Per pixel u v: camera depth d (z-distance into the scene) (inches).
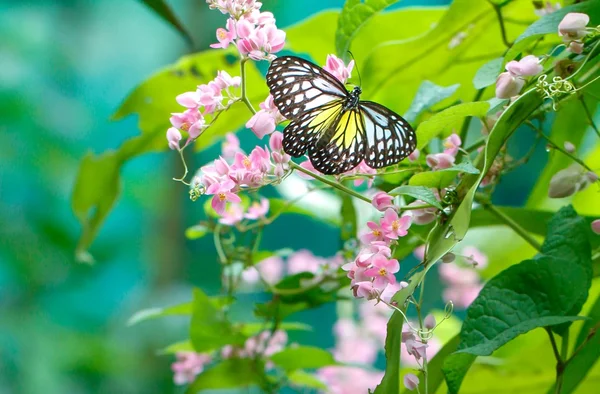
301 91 47.2
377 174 48.6
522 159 50.9
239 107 58.4
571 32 47.6
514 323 47.3
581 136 55.7
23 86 163.0
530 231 53.3
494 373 53.9
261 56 47.4
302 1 157.1
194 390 55.9
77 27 170.6
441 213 47.8
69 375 147.1
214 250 166.7
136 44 175.9
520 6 54.1
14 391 144.5
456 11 53.9
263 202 54.5
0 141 156.3
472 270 62.9
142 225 165.2
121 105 59.0
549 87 47.3
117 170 59.7
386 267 46.6
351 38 51.3
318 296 54.8
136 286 164.6
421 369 46.8
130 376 147.1
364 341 70.9
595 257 50.1
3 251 154.1
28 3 167.0
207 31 147.3
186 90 59.0
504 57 49.6
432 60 55.6
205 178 47.1
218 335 54.7
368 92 56.2
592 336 48.2
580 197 60.2
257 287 59.5
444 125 48.7
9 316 152.5
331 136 47.4
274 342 56.6
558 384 48.1
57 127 165.5
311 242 166.7
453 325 63.9
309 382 57.9
